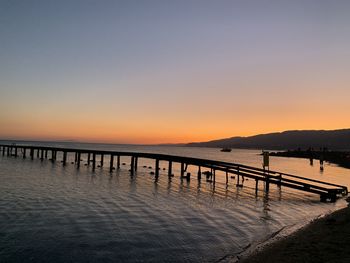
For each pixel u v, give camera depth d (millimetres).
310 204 27703
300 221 20578
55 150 67875
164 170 58094
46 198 25938
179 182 40375
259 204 26703
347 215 19672
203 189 34656
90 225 18141
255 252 13633
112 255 13664
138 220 19641
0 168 51719
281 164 102875
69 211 21438
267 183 33938
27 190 29766
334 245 13305
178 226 18453
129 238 15992
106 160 93000
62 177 41906
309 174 64000
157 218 20297
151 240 15766
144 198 27641
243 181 40875
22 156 88375
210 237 16438
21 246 14266
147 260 13180
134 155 51844
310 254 12383
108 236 16219
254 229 18219
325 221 17969
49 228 17219
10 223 17859
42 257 13156
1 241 14742
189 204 25422
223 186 37625
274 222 20141
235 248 14734
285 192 34438
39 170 50469
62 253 13680
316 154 166250
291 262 11672
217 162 42000
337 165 103500
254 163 100312
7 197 25672
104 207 23203
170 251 14266
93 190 31328
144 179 42719
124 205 24219
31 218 19172
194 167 71562
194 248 14695
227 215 21766
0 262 12406
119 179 41844
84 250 14133
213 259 13328
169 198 28047
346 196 32719
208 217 20953
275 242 15016
